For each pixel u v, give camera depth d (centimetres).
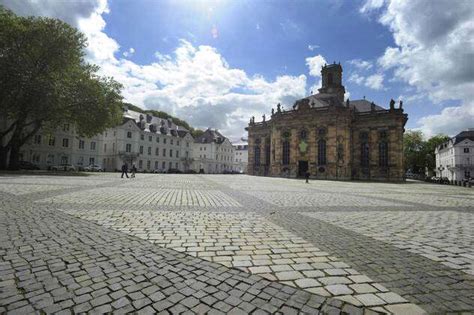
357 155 5109
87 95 3238
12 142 3234
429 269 376
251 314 251
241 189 1702
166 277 329
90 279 316
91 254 400
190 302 271
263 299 280
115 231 537
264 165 6431
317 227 625
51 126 3603
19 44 2966
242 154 12369
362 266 381
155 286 304
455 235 578
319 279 333
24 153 4650
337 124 4888
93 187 1463
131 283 310
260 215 763
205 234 535
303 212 837
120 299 273
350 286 315
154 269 352
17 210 709
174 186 1788
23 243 439
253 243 482
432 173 9562
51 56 3086
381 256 427
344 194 1574
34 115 3080
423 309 267
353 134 5178
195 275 337
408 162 8694
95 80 3378
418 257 427
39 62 3125
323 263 390
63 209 752
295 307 265
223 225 620
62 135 5212
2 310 245
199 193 1349
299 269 364
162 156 7319
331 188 2150
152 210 791
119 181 2117
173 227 586
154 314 248
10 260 365
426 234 582
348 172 4775
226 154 10319
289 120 5491
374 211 901
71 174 2967
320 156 5072
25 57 2955
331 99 5128
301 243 489
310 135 5184
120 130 6209
